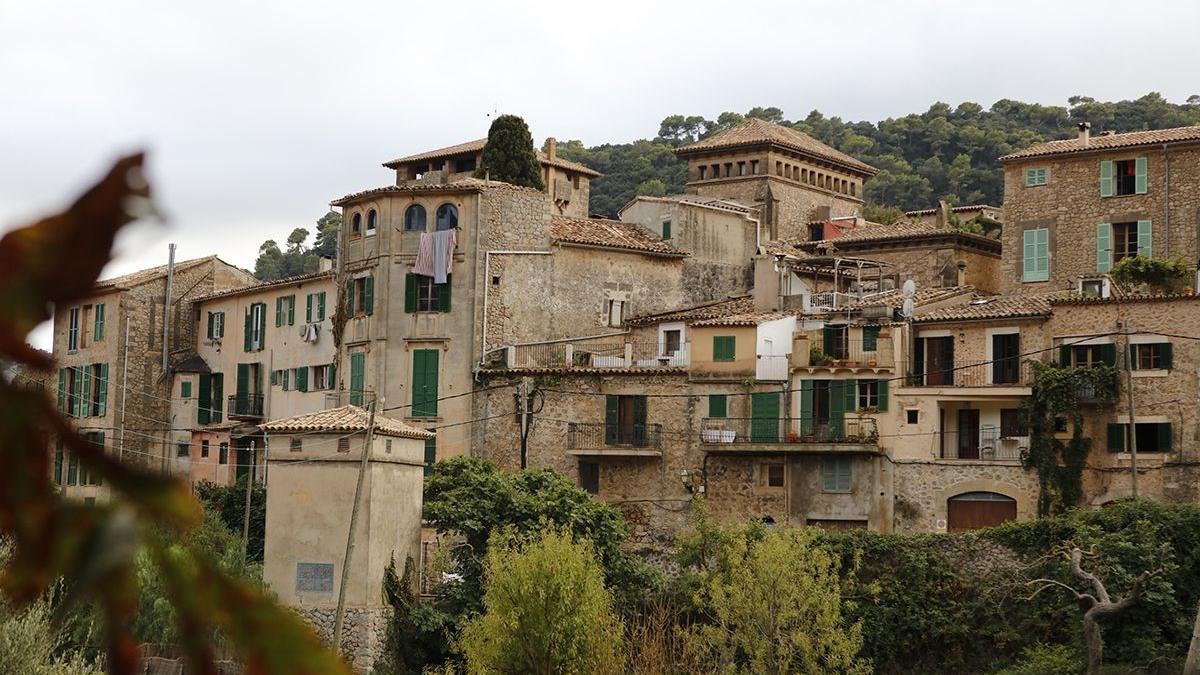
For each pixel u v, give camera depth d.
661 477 62.88
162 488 1.64
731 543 53.44
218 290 83.75
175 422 80.88
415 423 67.56
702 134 184.50
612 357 68.06
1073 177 71.44
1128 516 50.84
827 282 74.19
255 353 78.44
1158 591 48.22
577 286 70.31
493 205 68.88
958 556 52.34
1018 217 72.56
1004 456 58.94
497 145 82.38
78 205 1.56
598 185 151.88
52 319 1.63
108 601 1.61
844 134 166.75
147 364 81.19
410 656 51.59
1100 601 45.84
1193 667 43.19
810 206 103.19
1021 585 50.62
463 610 52.03
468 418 66.75
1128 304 58.09
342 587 43.53
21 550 1.58
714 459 62.41
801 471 61.19
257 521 64.06
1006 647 50.62
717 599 48.94
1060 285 71.12
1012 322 59.91
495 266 68.44
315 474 52.00
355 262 70.75
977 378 60.34
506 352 67.44
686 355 65.88
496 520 54.25
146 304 81.38
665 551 61.50
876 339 61.12
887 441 60.31
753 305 68.69
